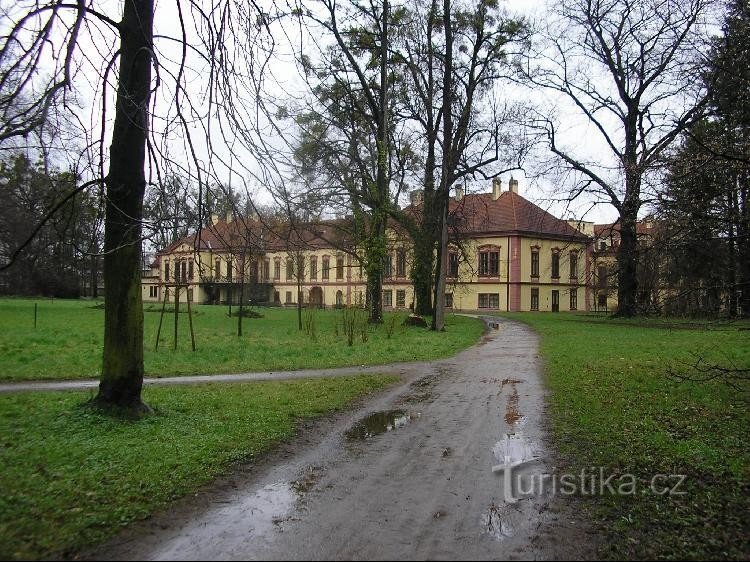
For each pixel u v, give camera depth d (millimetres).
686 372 12414
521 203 64125
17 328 24422
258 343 21266
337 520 5223
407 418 9570
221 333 25781
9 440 7285
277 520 5223
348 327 26984
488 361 16781
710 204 8188
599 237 32156
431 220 32438
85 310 38906
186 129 7172
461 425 9016
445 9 29156
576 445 7656
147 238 7605
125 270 8664
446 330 29250
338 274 75188
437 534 4902
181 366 15289
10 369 13766
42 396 10445
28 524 4902
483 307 62969
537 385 12508
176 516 5297
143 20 8242
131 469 6410
